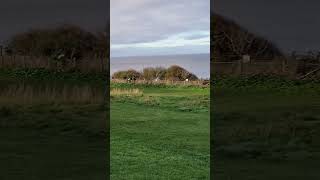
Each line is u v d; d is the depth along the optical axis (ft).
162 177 20.30
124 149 22.45
